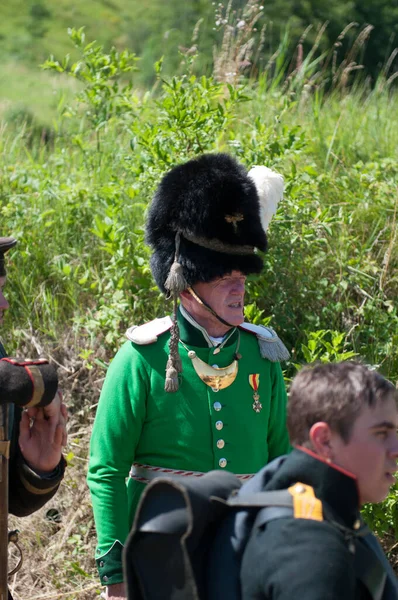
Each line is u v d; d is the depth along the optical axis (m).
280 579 3.44
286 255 8.98
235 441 5.82
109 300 9.30
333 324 9.10
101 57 11.73
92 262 10.18
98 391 9.05
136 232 8.95
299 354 8.86
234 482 3.95
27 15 53.84
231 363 5.93
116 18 49.88
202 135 9.48
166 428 5.79
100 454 5.80
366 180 10.63
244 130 12.24
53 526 8.25
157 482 3.65
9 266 10.02
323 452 3.79
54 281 10.07
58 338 9.50
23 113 20.50
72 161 12.46
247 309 7.98
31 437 5.00
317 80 16.55
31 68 47.78
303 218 9.30
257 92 13.95
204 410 5.80
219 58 13.31
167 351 5.87
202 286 5.81
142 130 10.60
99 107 11.84
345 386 3.78
